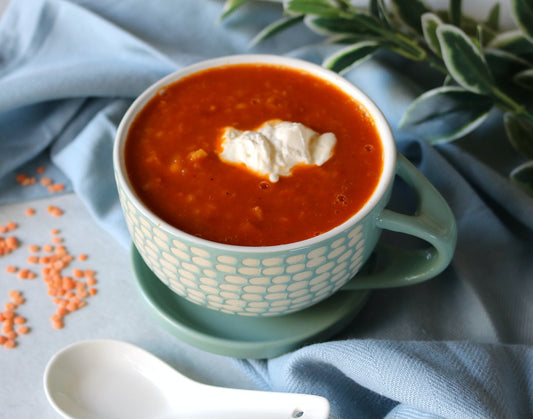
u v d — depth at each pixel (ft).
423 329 1.51
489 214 1.63
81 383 1.42
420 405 1.30
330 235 1.25
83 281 1.60
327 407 1.33
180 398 1.41
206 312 1.47
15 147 1.76
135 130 1.39
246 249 1.24
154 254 1.33
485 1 1.83
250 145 1.33
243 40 1.88
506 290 1.57
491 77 1.60
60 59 1.85
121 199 1.34
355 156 1.36
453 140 1.72
